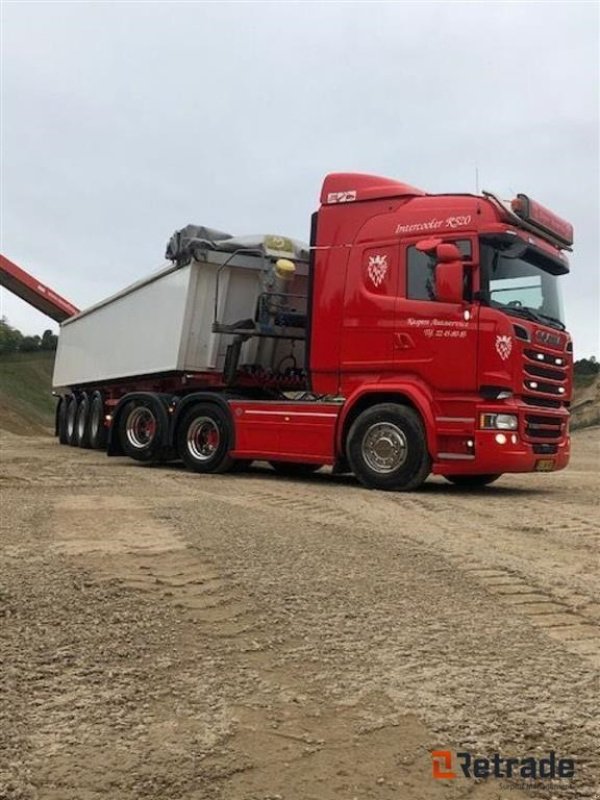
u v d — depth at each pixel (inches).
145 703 117.1
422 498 352.8
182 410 474.9
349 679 127.3
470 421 355.3
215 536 237.3
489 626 155.6
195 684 124.5
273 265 464.8
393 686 124.7
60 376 787.4
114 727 109.0
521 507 330.0
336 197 399.2
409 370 369.4
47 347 2691.9
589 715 115.0
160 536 236.7
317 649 140.8
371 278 382.3
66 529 249.1
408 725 111.3
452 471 362.3
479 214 357.1
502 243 358.3
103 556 207.6
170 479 418.3
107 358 621.6
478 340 350.9
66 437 764.6
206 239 478.3
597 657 139.3
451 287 351.6
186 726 110.0
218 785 94.9
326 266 398.0
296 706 117.0
